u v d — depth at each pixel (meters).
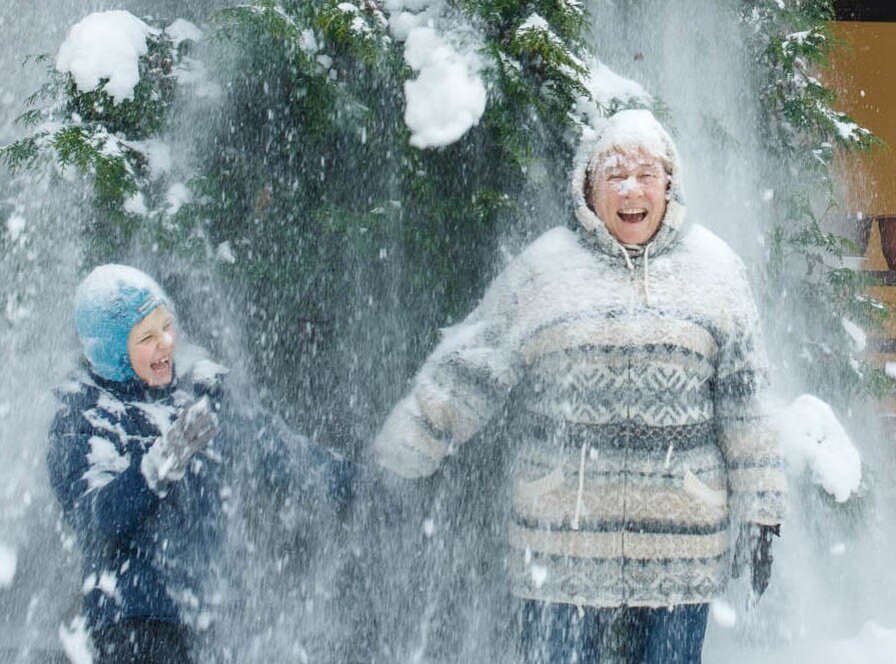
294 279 4.66
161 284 4.56
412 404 3.57
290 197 4.66
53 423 3.20
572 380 3.36
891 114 8.41
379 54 4.29
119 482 2.99
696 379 3.35
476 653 4.30
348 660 4.34
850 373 5.70
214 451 3.37
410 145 4.43
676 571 3.34
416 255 4.61
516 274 3.53
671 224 3.38
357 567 4.32
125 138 4.52
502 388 3.52
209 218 4.57
